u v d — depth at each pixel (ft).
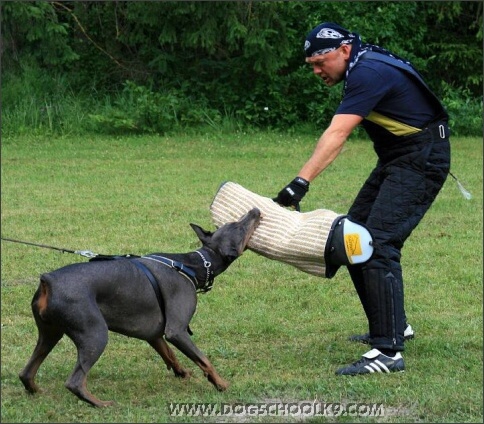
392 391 17.26
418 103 18.76
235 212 18.54
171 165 49.55
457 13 69.36
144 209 36.88
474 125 66.18
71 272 16.14
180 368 18.19
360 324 22.40
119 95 67.41
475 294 25.26
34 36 64.80
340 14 67.62
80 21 70.08
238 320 22.52
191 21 66.08
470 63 72.69
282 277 26.73
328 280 26.48
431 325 22.17
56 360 19.33
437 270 27.71
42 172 46.60
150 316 16.96
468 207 37.91
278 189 42.29
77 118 63.26
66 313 15.81
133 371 18.76
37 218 34.81
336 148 18.12
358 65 18.39
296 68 70.79
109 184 43.06
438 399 16.70
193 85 69.56
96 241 30.99
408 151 18.80
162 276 17.01
